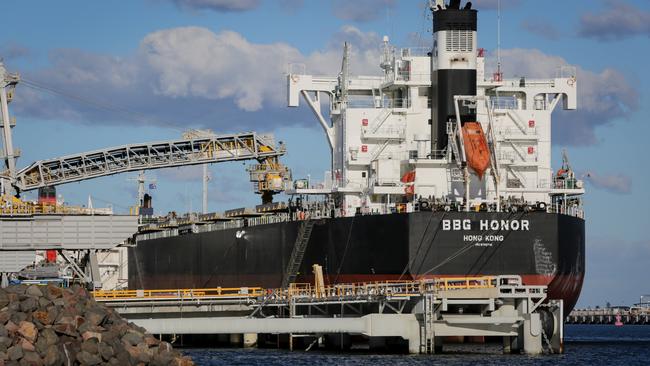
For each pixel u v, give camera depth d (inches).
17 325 2743.6
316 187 4667.8
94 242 4598.9
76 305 2942.9
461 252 4005.9
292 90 4790.8
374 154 4443.9
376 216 4146.2
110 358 2792.8
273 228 4783.5
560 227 4065.0
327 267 4426.7
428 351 3671.3
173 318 4072.3
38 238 4576.8
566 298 4220.0
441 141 4333.2
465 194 4202.8
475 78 4335.6
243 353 3941.9
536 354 3683.6
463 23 4323.3
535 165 4480.8
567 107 4778.5
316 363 3494.1
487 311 3700.8
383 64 4552.2
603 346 4680.1
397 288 3791.8
